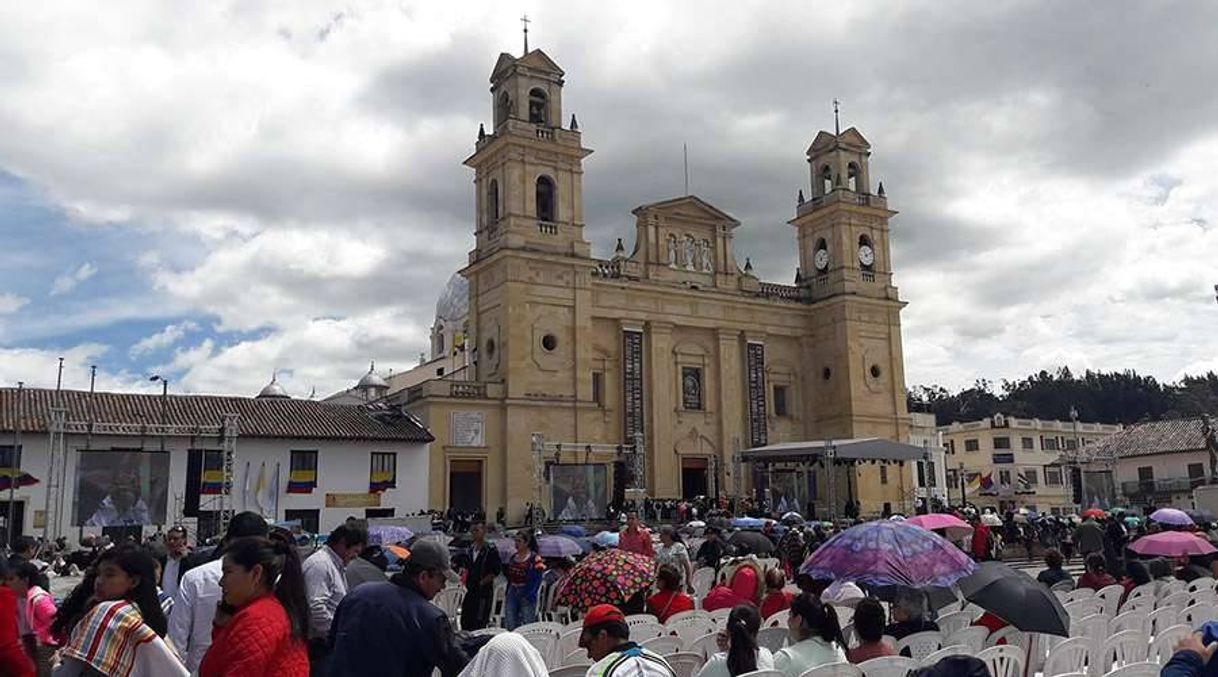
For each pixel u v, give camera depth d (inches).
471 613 565.3
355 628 275.1
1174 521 1056.8
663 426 2223.2
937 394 5871.1
